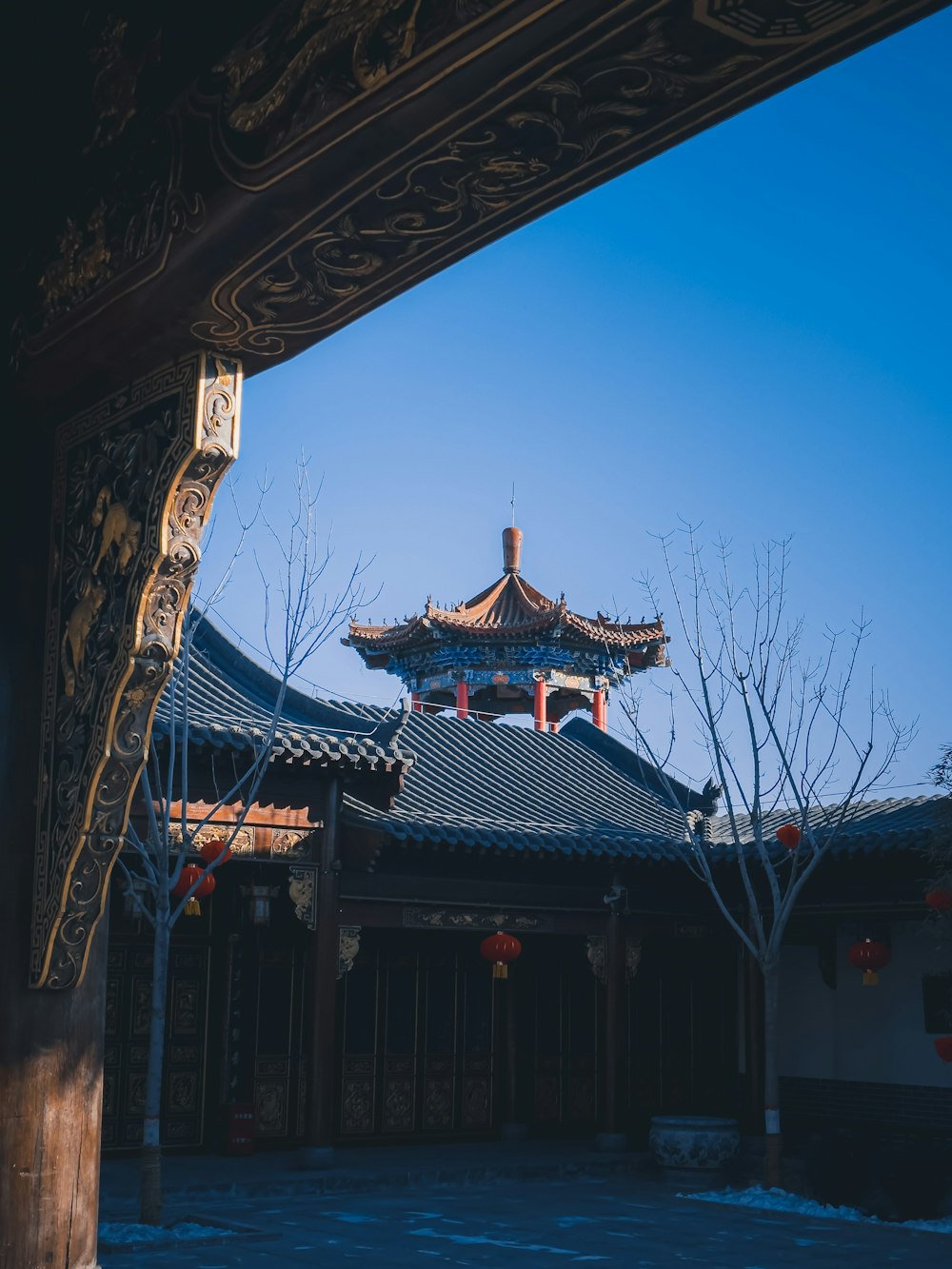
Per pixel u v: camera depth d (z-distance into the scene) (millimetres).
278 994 18188
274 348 3400
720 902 18000
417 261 2953
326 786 16797
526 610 35031
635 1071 21172
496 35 2260
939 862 17219
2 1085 3596
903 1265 12938
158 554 3373
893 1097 19391
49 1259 3602
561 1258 12898
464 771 21516
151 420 3518
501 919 18531
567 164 2586
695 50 2248
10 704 3758
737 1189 17469
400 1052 19234
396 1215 14812
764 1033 20219
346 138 2566
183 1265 11961
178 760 15703
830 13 2148
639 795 22953
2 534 3869
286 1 2791
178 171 3033
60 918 3570
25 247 3770
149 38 3336
